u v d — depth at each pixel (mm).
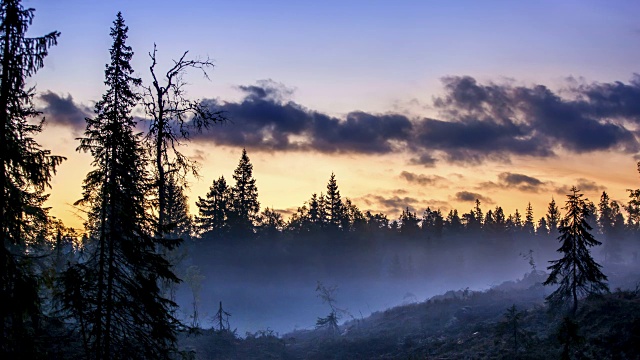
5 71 15234
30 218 19062
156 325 19766
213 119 23828
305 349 50438
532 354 33344
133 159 19141
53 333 21891
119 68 18891
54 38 15680
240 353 44375
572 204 39531
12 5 15164
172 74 23562
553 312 40125
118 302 19000
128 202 18844
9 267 16266
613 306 37469
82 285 18344
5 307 15898
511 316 37281
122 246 18812
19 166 16188
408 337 48688
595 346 32250
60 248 23453
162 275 19938
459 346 40625
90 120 18484
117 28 18922
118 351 19016
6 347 16312
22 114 16078
